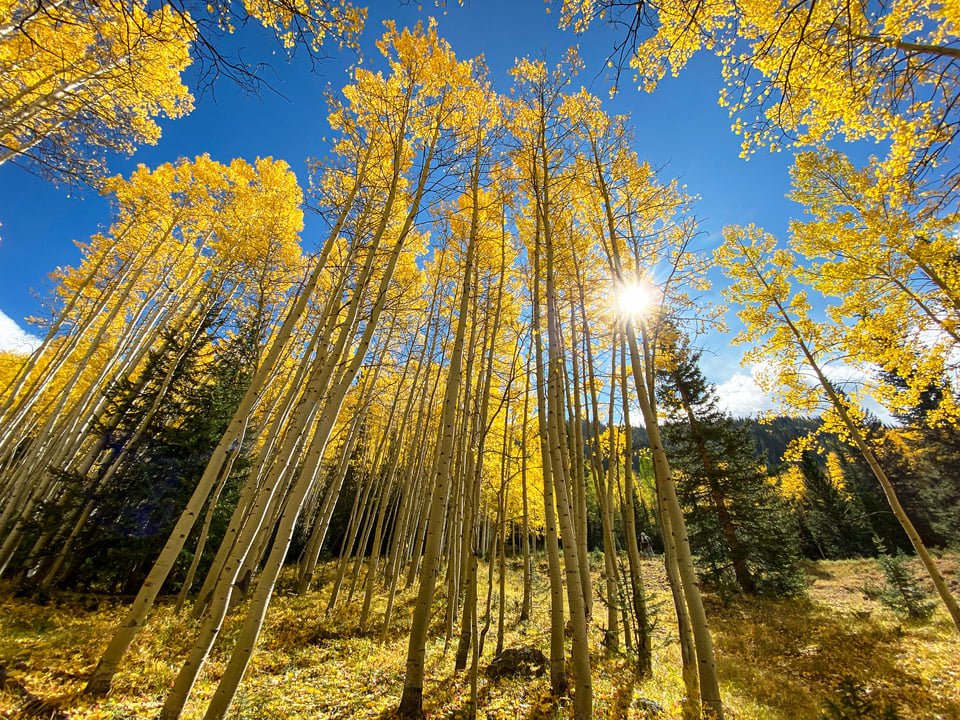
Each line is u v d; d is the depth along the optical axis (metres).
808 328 9.73
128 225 12.34
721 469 14.12
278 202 12.06
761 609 11.85
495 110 7.13
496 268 8.36
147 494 9.91
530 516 18.47
